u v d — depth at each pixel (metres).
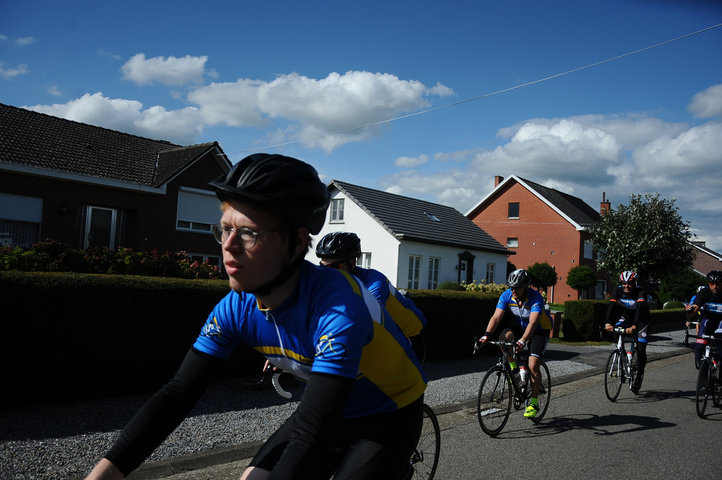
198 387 1.68
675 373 9.80
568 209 37.75
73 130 19.16
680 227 15.48
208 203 20.33
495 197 38.75
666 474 4.25
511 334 5.55
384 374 1.77
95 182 16.70
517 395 5.54
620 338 7.23
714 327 6.82
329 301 1.54
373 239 23.03
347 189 24.25
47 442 4.03
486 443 4.94
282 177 1.38
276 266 1.42
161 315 5.76
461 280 25.36
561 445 4.94
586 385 8.18
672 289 33.44
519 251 37.12
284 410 5.42
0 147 15.47
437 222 26.83
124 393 5.56
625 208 16.14
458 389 7.14
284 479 1.29
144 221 18.16
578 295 34.09
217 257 20.39
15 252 7.35
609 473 4.23
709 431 5.59
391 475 1.75
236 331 1.71
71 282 5.05
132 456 1.51
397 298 3.07
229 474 3.86
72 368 5.12
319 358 1.47
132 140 21.16
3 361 4.68
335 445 1.88
